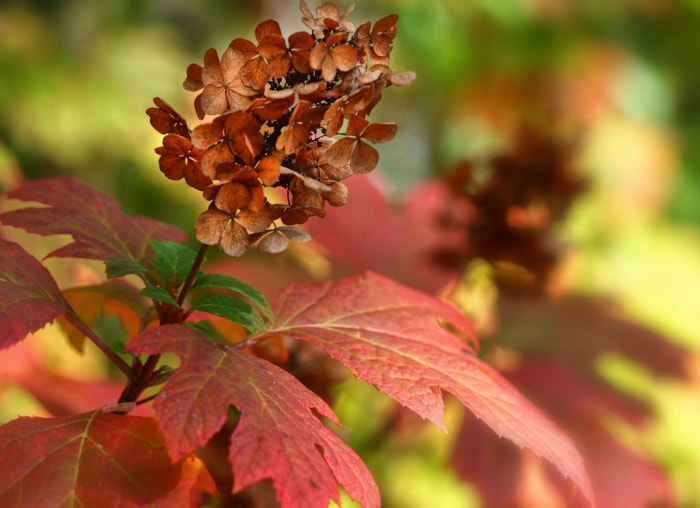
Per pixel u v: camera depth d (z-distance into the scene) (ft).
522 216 4.78
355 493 3.08
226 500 3.79
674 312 5.55
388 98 12.33
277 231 3.11
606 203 8.59
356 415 4.80
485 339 5.04
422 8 10.80
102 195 3.67
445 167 11.45
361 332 3.48
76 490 3.05
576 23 10.55
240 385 3.08
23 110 9.35
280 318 3.49
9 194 3.59
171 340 3.12
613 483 4.79
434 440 6.06
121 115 9.79
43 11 10.96
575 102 10.23
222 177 3.08
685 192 9.82
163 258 3.33
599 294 5.47
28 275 3.28
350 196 4.86
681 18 10.56
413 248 4.82
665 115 10.56
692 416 5.96
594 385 4.93
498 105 10.91
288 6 13.12
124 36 10.80
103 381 4.44
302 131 3.08
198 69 3.13
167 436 2.96
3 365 4.32
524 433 3.33
